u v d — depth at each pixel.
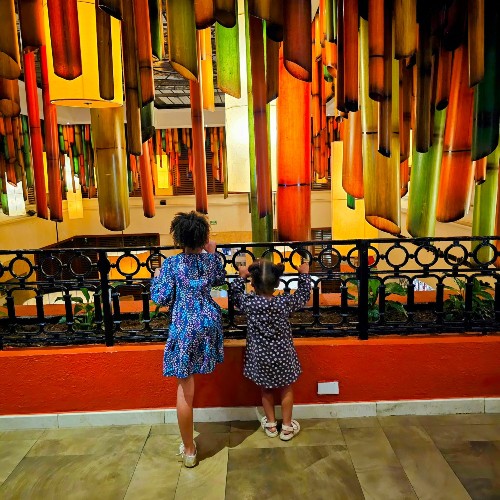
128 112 2.99
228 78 2.97
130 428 2.73
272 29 2.70
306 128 2.96
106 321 2.75
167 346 2.27
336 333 2.81
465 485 2.17
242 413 2.80
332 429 2.66
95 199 10.62
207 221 2.34
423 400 2.79
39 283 2.74
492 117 2.79
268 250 2.69
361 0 2.80
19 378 2.72
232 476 2.28
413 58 3.05
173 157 8.96
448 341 2.75
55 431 2.71
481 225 3.11
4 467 2.38
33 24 2.52
